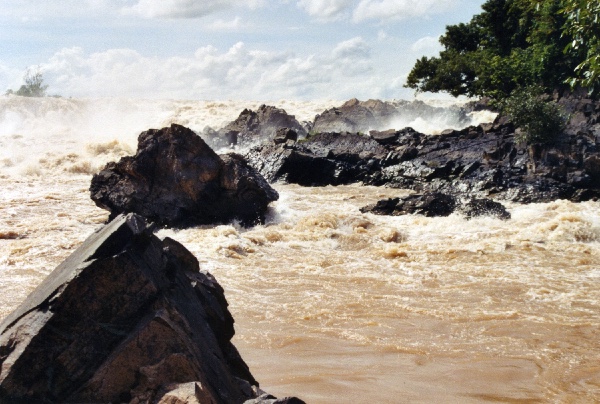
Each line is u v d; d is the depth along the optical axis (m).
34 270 16.16
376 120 47.94
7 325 5.27
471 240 19.53
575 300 13.91
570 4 13.85
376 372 9.86
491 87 43.50
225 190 22.06
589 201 25.64
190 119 57.47
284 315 12.87
